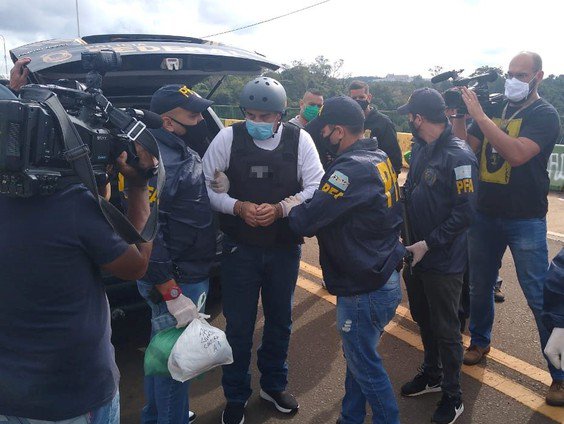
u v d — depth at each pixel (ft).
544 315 5.35
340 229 7.10
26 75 8.84
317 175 8.39
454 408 8.84
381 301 7.28
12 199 4.24
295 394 9.95
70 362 4.40
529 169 9.52
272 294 8.84
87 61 5.21
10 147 3.71
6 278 4.24
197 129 8.04
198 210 7.01
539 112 9.39
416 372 10.62
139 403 9.74
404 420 9.08
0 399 4.34
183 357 6.25
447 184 8.27
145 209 5.01
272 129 8.09
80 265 4.37
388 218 7.18
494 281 10.57
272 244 8.36
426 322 9.42
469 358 10.76
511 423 8.93
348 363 7.63
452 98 10.13
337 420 8.93
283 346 9.20
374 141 7.50
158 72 10.61
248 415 9.28
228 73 11.31
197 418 9.25
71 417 4.45
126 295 10.04
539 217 9.74
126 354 11.48
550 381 10.11
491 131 9.28
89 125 4.32
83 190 4.38
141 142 4.58
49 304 4.28
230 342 8.74
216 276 12.50
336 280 7.34
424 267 8.52
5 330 4.32
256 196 8.27
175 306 6.61
